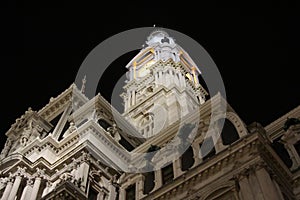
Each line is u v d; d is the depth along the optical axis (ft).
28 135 208.23
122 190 168.25
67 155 176.04
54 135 200.34
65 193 142.61
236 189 123.75
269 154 131.23
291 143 149.07
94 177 169.58
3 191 170.91
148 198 142.51
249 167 125.18
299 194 131.03
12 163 176.24
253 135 130.31
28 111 228.02
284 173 133.28
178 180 139.13
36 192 166.40
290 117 160.97
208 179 134.00
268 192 115.44
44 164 175.94
